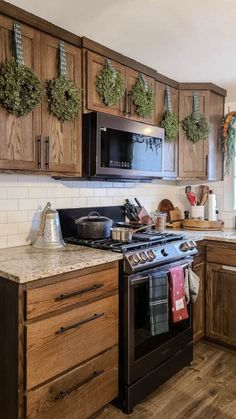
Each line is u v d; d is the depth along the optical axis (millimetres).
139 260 1881
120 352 1878
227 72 2582
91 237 2223
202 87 2830
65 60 1935
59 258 1737
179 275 2137
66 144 1981
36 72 1797
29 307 1432
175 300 2094
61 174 1968
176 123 2756
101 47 2100
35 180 2209
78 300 1643
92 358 1724
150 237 2223
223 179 3180
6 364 1494
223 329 2561
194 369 2289
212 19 1751
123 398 1864
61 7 1660
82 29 1899
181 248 2244
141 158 2371
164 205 3273
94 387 1734
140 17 1738
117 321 1861
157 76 2586
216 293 2584
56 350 1543
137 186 3010
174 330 2189
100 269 1756
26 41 1748
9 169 1707
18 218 2121
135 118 2391
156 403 1928
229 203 3162
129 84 2338
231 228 3133
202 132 2820
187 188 3340
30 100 1702
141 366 1927
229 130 3037
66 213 2395
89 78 2061
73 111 1951
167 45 2088
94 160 2037
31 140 1796
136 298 1896
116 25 1838
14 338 1441
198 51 2184
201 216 3164
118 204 2832
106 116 2074
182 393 2020
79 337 1648
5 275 1461
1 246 2037
